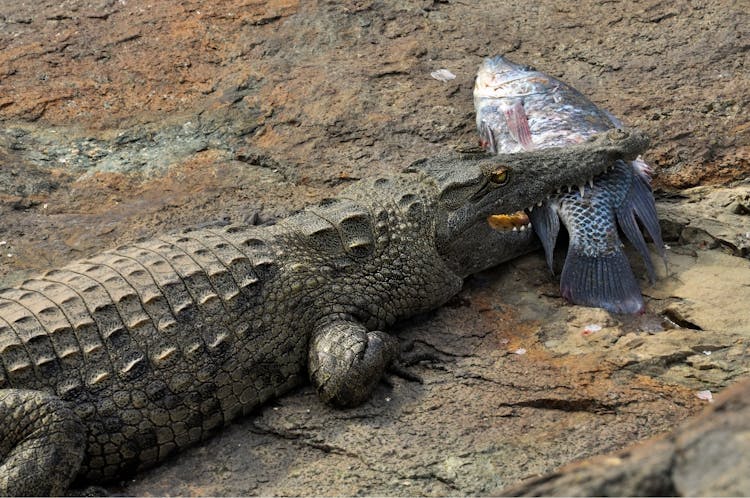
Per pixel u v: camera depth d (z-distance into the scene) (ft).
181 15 57.88
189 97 51.70
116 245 40.70
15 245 40.78
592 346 35.17
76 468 29.73
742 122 47.09
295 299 33.96
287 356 33.73
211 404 32.17
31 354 30.22
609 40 54.39
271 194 44.55
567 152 38.73
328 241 35.24
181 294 32.37
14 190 44.60
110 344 31.01
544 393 32.89
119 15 58.23
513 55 53.72
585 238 38.14
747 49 52.26
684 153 45.44
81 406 30.30
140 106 51.16
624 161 39.93
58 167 46.83
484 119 45.60
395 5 57.93
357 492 29.84
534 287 38.73
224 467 31.40
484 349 35.53
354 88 51.21
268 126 49.19
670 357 34.09
